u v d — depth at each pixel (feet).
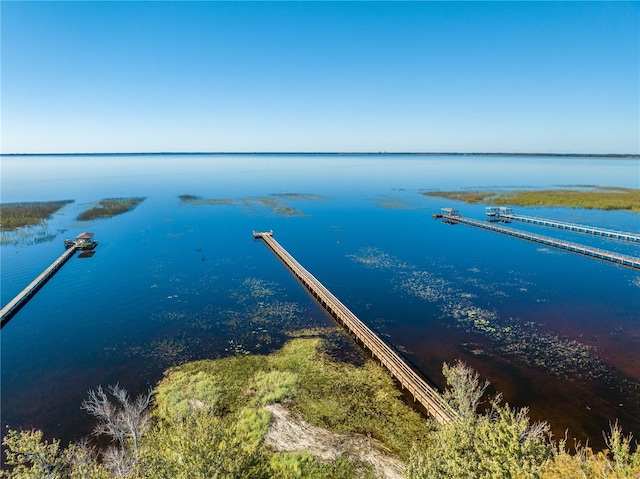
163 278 146.10
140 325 109.19
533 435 44.52
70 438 67.21
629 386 82.48
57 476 48.52
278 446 63.93
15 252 177.06
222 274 151.23
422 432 67.56
